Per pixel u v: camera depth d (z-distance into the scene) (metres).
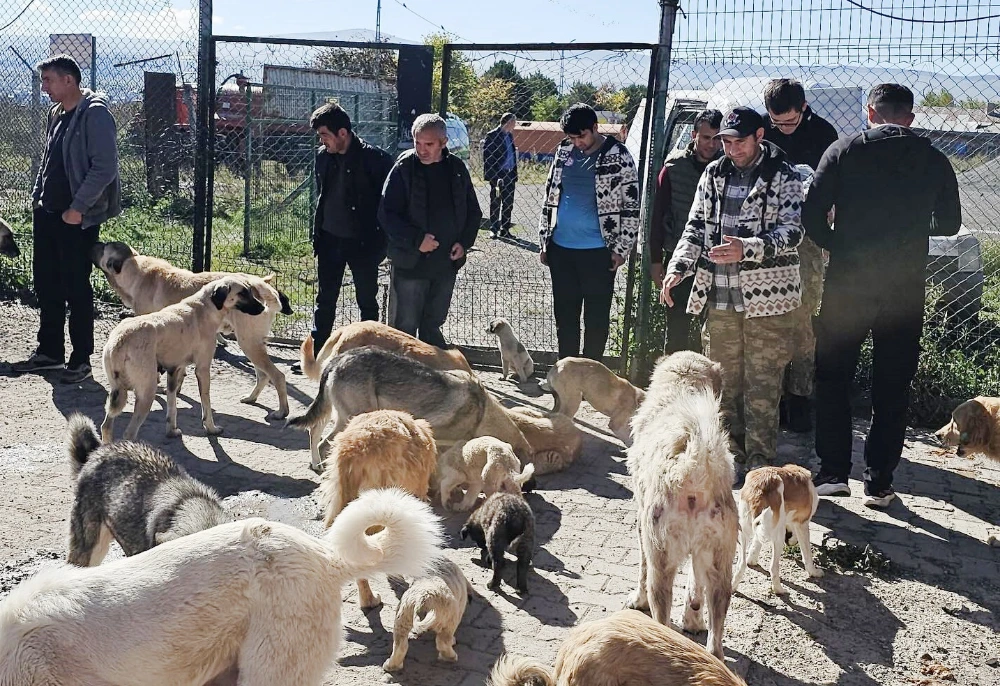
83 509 4.22
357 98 14.50
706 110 7.26
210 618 2.92
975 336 8.95
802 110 6.68
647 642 3.23
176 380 6.88
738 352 6.28
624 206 7.54
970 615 4.73
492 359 9.14
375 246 8.27
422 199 7.60
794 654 4.32
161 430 7.07
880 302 5.73
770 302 5.96
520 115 11.59
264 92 14.07
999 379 7.91
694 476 3.94
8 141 14.06
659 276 7.55
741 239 5.79
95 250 7.98
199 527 3.69
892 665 4.27
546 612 4.60
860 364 8.18
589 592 4.82
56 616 2.89
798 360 7.13
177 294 7.87
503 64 10.77
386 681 3.96
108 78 14.53
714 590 3.99
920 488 6.33
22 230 12.27
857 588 4.97
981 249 10.42
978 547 5.48
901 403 5.85
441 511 5.84
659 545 4.04
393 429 4.75
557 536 5.49
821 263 6.94
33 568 4.77
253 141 14.91
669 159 7.45
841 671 4.20
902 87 5.78
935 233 5.91
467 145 14.28
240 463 6.46
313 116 7.98
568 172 7.72
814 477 6.24
